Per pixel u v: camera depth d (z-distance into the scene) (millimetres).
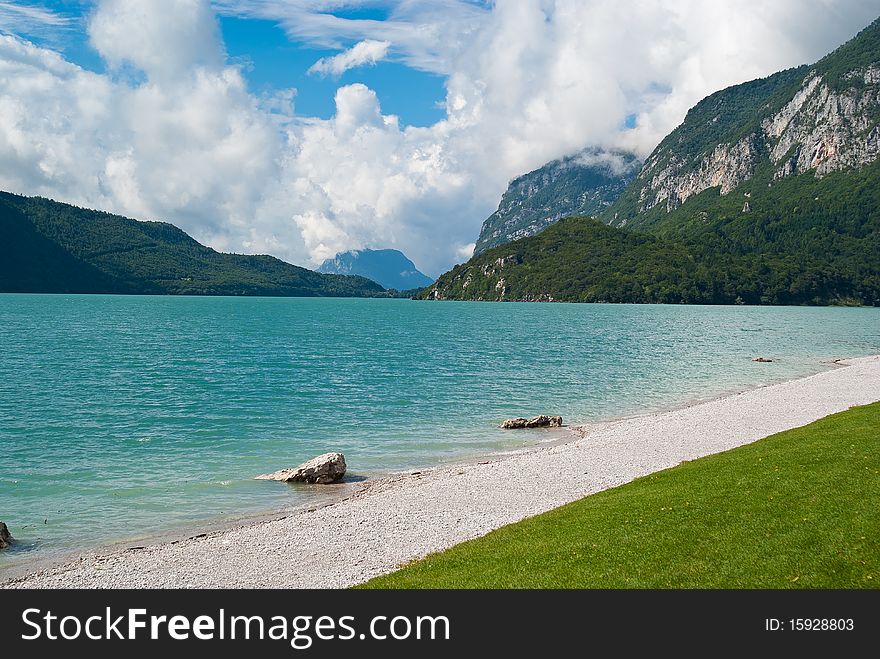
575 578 15906
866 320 192250
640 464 30766
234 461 35031
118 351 91312
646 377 69562
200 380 65125
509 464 32094
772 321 186250
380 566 19031
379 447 38281
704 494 21062
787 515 17859
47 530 24438
